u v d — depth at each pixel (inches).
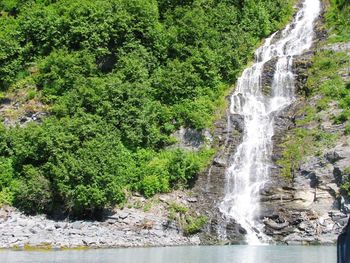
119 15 1915.6
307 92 1830.7
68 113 1681.8
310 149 1569.9
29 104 1740.9
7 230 1290.6
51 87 1781.5
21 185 1467.8
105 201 1429.6
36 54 1914.4
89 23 1905.8
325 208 1425.9
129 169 1581.0
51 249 1175.6
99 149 1489.9
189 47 1940.2
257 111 1851.6
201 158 1665.8
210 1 2162.9
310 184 1483.8
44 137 1528.1
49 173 1483.8
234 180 1595.7
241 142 1711.4
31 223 1354.6
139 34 1947.6
